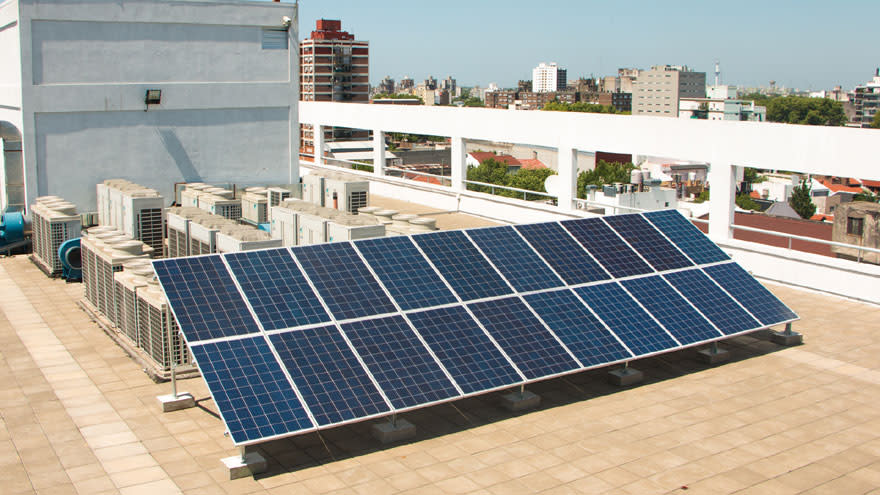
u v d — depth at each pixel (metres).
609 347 15.76
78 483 12.02
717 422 14.51
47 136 29.38
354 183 29.94
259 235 19.98
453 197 37.50
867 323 20.64
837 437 13.92
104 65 30.33
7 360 17.45
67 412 14.68
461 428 14.20
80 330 19.66
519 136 33.88
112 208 27.23
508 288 16.66
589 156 117.88
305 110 49.50
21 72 28.62
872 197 121.00
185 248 22.84
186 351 16.50
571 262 18.19
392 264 16.42
